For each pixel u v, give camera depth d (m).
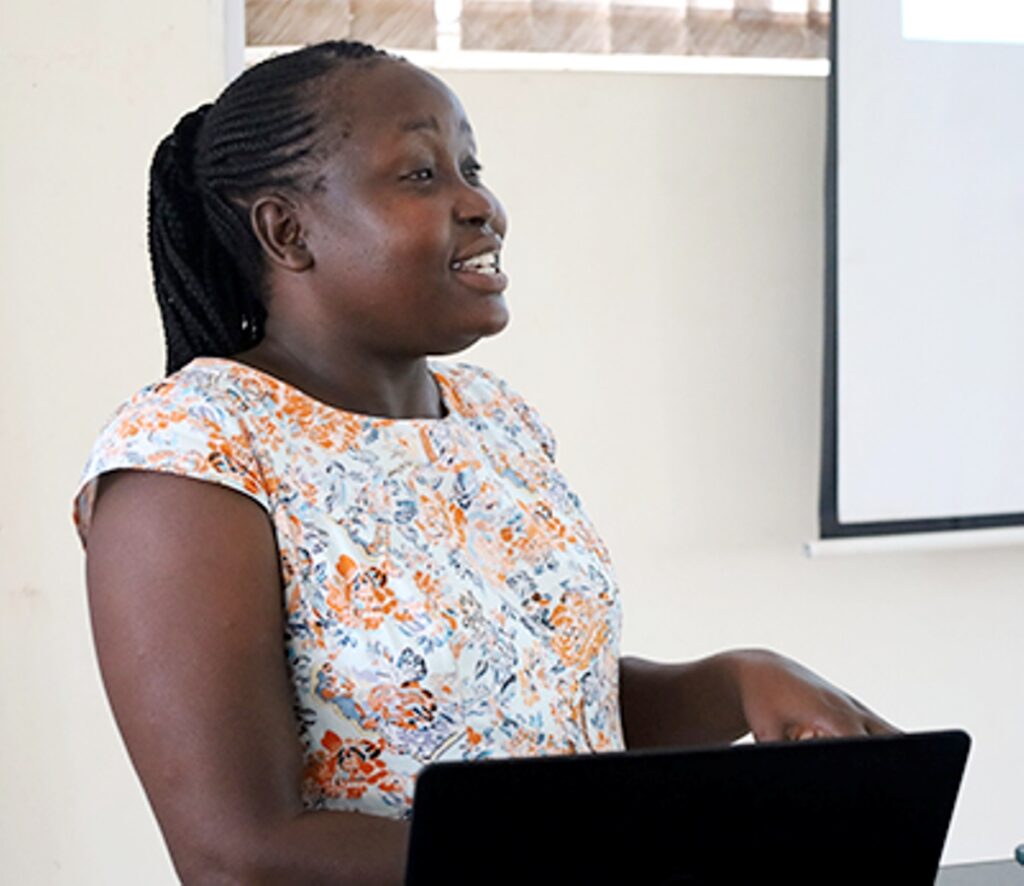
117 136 3.98
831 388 4.51
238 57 4.11
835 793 1.47
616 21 4.48
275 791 1.77
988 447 4.61
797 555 4.71
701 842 1.46
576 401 4.55
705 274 4.61
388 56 2.13
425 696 1.92
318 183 2.04
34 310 3.99
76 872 4.12
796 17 4.59
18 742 4.07
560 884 1.45
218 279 2.18
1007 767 4.88
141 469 1.85
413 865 1.42
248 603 1.82
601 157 4.52
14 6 3.93
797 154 4.64
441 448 2.11
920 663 4.81
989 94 4.56
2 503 4.02
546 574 2.10
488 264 2.10
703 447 4.64
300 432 1.99
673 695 2.26
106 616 1.83
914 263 4.52
